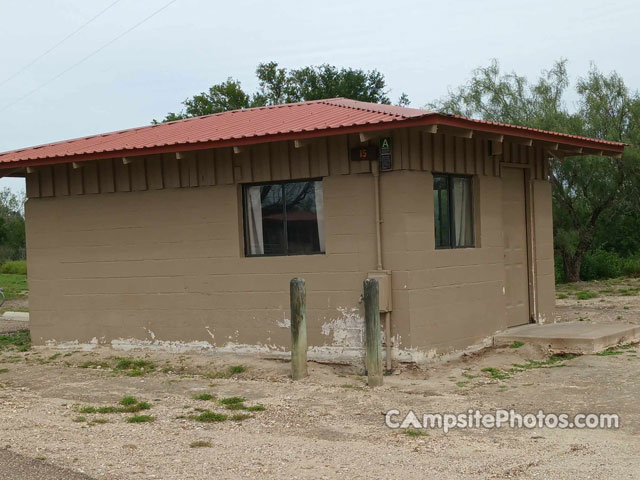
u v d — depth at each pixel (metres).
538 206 12.84
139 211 11.82
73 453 6.55
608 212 27.20
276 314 10.90
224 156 11.19
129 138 12.83
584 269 27.39
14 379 10.41
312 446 6.77
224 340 11.26
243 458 6.41
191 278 11.47
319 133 9.84
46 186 12.49
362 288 10.31
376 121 9.50
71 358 11.76
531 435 7.04
